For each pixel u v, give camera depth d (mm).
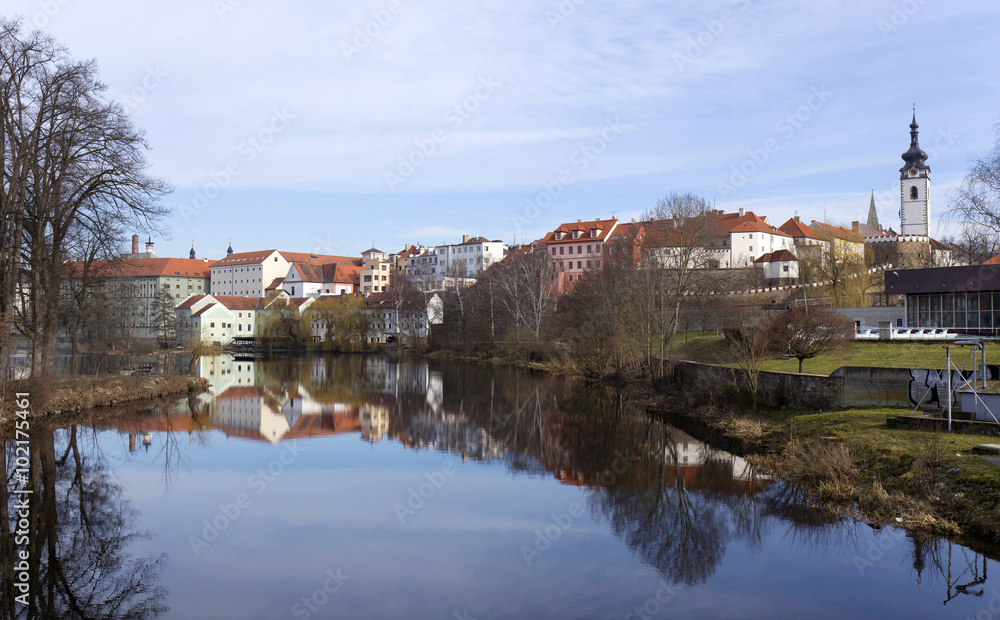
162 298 131750
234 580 15445
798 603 13734
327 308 120688
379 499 22578
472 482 24797
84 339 100500
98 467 26969
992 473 17109
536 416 40844
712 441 30625
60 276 38438
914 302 47938
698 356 52219
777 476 23344
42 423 33969
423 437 34500
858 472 20688
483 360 90375
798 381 30609
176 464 27891
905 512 17469
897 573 14898
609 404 45156
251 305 148500
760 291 79750
